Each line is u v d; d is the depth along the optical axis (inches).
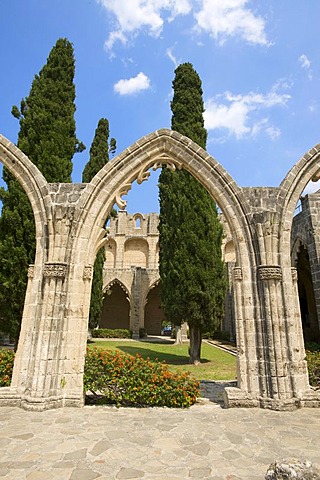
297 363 295.9
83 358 302.8
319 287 569.0
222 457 185.6
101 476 161.5
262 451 194.7
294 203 334.6
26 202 445.4
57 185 345.1
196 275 605.0
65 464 174.6
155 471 167.6
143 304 1371.8
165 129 356.8
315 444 206.2
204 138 689.0
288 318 301.6
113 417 259.3
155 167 365.1
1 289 418.0
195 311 593.9
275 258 313.4
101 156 1010.1
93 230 328.8
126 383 298.0
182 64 741.9
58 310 298.4
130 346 936.3
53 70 532.7
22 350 307.4
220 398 337.1
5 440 207.3
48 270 301.3
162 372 312.2
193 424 243.8
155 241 1727.4
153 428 234.1
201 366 587.8
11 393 287.6
